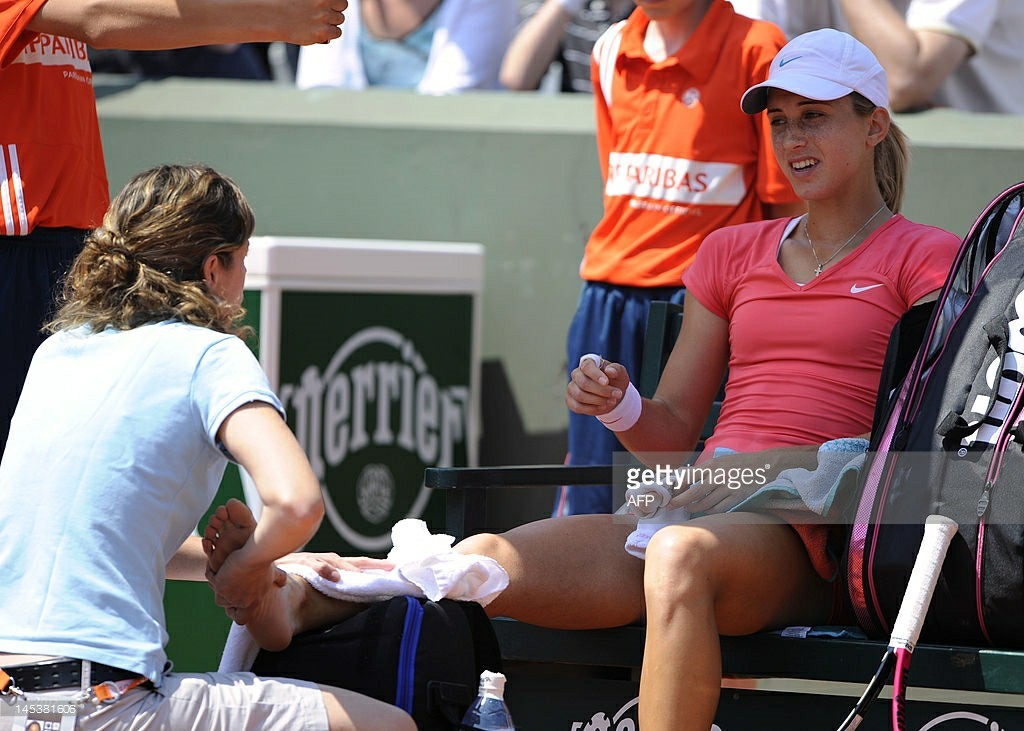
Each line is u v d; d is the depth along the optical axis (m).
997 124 16.59
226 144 17.86
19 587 7.35
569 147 17.50
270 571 7.80
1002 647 8.41
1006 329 8.55
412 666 8.09
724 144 13.30
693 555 8.55
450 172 17.72
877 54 16.48
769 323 9.83
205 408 7.51
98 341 7.80
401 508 16.55
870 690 7.95
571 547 9.41
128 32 10.24
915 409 8.77
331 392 15.79
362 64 18.98
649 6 13.17
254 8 10.16
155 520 7.46
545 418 17.64
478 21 18.67
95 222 11.20
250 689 7.50
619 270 13.81
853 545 8.71
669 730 8.38
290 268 15.38
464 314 17.00
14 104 10.65
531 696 9.61
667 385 10.33
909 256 9.61
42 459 7.55
